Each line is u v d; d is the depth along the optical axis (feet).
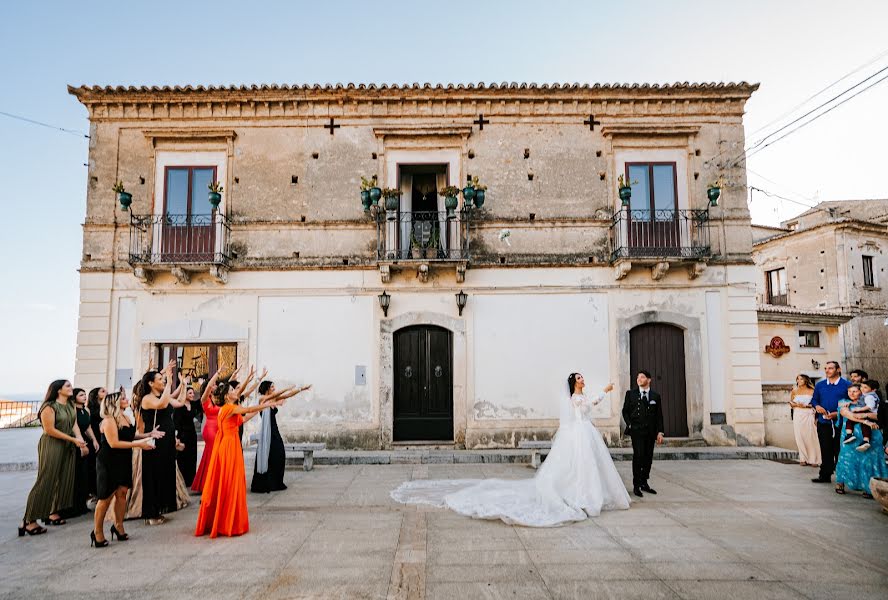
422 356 41.55
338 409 40.37
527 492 25.23
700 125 43.21
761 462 36.50
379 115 42.75
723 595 15.03
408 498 26.03
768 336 53.78
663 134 42.86
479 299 41.47
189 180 42.11
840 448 27.58
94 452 25.82
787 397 43.52
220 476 20.74
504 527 21.35
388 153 42.63
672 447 40.01
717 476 31.60
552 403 40.73
